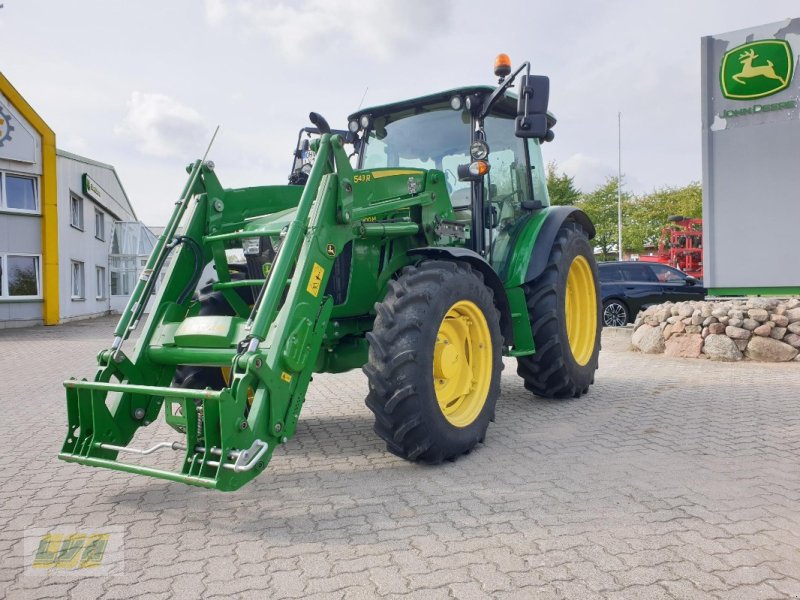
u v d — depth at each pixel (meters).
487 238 5.10
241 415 2.91
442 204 4.61
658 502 3.06
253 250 4.15
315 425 5.05
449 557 2.51
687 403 5.48
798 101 8.66
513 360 8.77
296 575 2.40
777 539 2.62
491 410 4.11
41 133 18.53
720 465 3.65
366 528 2.83
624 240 38.22
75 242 21.47
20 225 18.31
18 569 2.53
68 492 3.47
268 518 3.00
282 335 3.15
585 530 2.74
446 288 3.72
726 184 9.20
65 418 5.61
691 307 8.73
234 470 2.78
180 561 2.55
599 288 6.22
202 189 4.13
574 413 5.15
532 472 3.58
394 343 3.54
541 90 4.26
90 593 2.31
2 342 13.66
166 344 3.64
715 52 9.19
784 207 8.84
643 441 4.21
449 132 5.14
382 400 3.51
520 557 2.49
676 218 23.80
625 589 2.23
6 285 18.06
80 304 22.11
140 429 4.98
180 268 3.96
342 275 4.12
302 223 3.44
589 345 6.02
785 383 6.37
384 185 4.06
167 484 3.57
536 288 5.29
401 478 3.54
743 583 2.25
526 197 5.73
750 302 8.23
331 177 3.59
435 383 3.86
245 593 2.27
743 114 9.03
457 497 3.20
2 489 3.54
